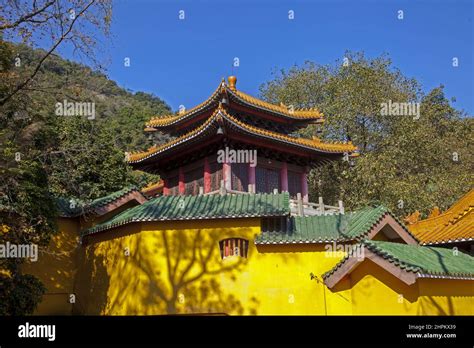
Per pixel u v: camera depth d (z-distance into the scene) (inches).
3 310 748.6
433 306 615.2
